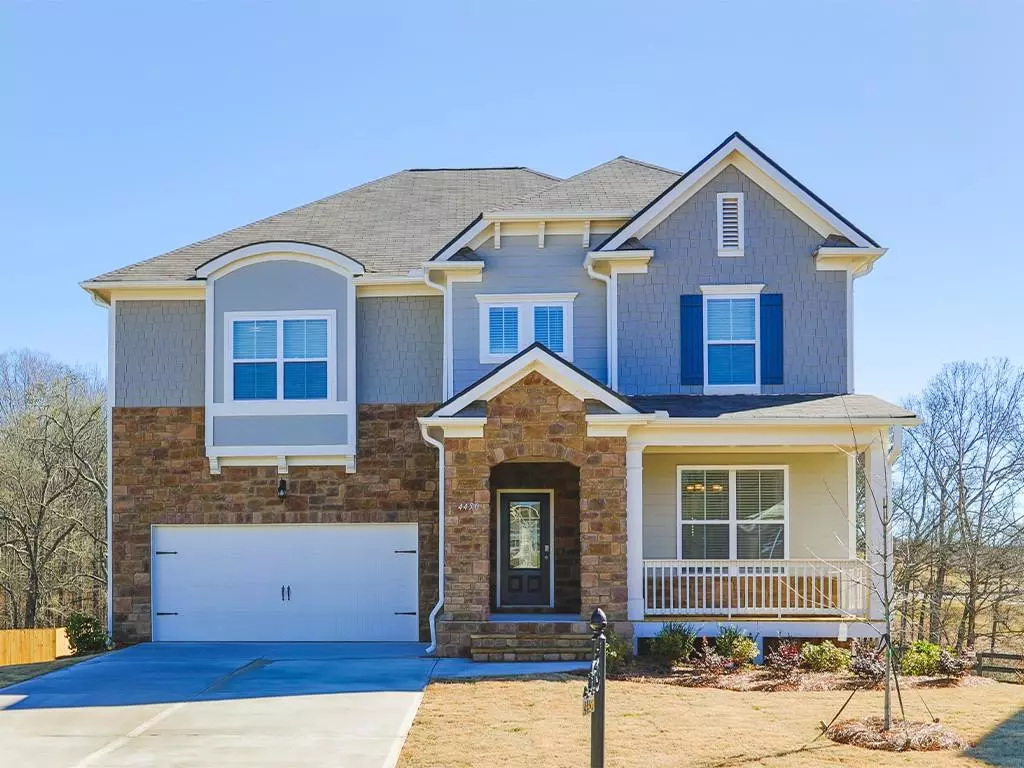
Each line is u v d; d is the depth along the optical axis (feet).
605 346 63.77
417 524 64.85
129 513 65.51
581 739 35.94
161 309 66.64
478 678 48.29
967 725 38.04
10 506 117.39
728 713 40.37
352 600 64.75
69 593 124.88
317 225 73.36
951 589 104.94
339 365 64.69
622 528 54.65
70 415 114.32
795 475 62.54
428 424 55.26
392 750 35.14
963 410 109.70
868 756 33.32
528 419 55.26
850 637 55.06
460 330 64.28
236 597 65.05
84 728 39.06
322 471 65.26
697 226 62.85
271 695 45.01
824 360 62.13
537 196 67.67
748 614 55.57
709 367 62.18
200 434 65.67
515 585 64.69
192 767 33.47
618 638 52.54
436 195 78.28
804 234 62.75
